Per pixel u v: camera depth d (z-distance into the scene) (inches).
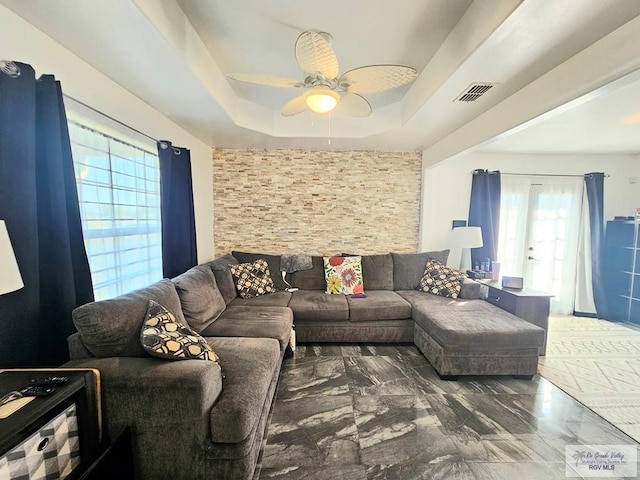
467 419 80.4
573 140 140.6
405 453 68.3
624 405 87.5
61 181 60.3
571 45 62.7
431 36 77.4
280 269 151.5
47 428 42.7
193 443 55.8
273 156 162.4
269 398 74.4
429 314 112.7
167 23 62.0
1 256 41.5
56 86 59.4
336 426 76.9
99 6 51.6
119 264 89.1
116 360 58.1
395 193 166.6
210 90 88.8
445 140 136.6
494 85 82.1
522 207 171.8
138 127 94.5
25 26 56.9
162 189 105.9
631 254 162.6
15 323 53.4
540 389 95.3
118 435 54.5
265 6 65.9
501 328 99.0
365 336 126.8
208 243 156.8
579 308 173.8
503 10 54.4
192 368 56.6
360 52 85.2
